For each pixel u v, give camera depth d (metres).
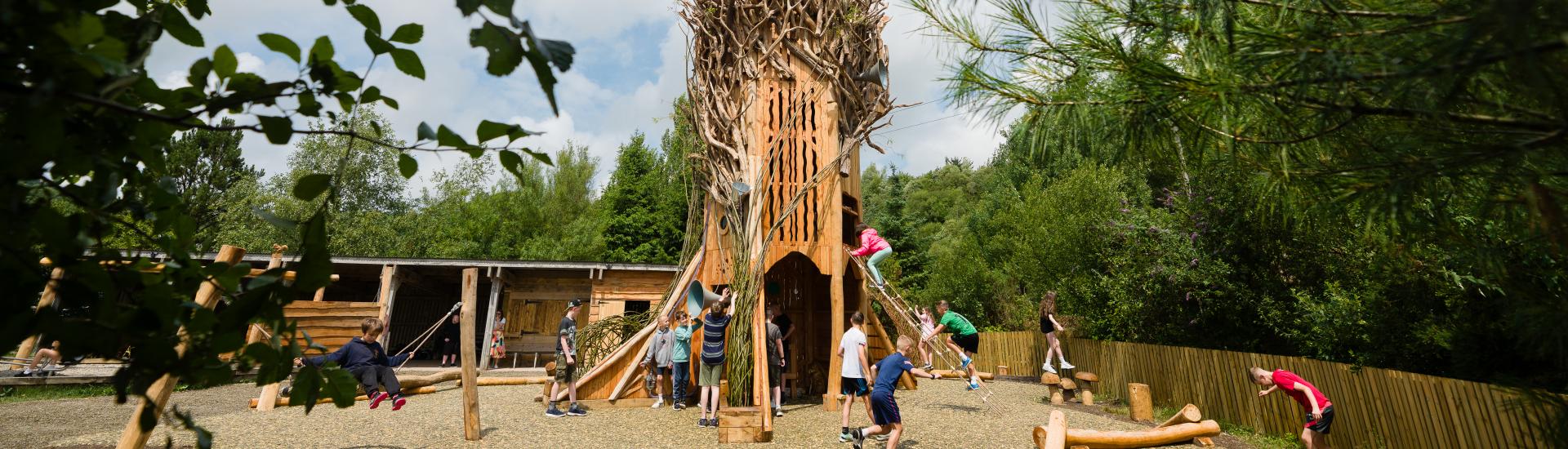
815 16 10.45
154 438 6.91
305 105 1.18
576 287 19.05
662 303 10.55
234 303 1.10
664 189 32.66
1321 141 2.12
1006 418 8.53
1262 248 8.82
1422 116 1.76
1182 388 9.41
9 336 0.94
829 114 10.08
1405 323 6.40
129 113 1.00
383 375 7.47
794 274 12.28
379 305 14.36
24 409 8.88
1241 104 1.99
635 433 7.43
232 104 1.12
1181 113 2.15
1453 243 2.35
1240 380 8.26
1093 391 12.10
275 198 28.53
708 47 10.63
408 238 33.97
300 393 1.27
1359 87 1.77
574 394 8.71
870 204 47.12
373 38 1.20
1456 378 5.93
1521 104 1.67
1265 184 2.44
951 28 2.66
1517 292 2.34
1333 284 7.61
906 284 31.38
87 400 9.90
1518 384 2.29
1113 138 2.35
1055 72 2.57
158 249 1.21
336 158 31.55
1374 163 2.00
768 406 7.36
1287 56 1.83
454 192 36.66
